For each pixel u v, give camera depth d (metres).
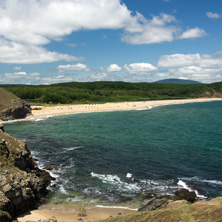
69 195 23.77
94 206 21.47
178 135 53.47
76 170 30.80
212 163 33.62
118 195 23.84
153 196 23.58
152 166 32.50
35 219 17.95
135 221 14.66
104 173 29.88
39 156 36.78
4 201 17.45
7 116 77.56
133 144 44.72
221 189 25.25
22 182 20.77
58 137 50.97
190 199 22.64
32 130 59.94
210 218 12.61
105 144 44.72
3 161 22.31
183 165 32.84
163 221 13.51
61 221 17.77
